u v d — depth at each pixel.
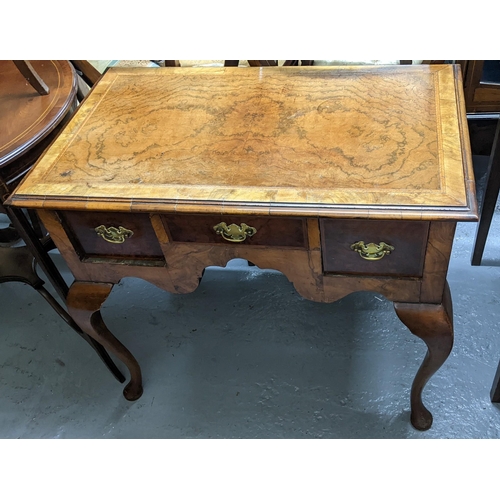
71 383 1.59
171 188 1.01
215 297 1.75
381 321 1.62
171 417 1.47
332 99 1.20
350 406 1.44
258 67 1.34
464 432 1.35
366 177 0.98
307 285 1.11
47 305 1.82
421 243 0.97
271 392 1.49
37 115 1.26
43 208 1.03
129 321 1.72
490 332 1.54
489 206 1.54
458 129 1.06
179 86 1.32
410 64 1.38
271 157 1.06
